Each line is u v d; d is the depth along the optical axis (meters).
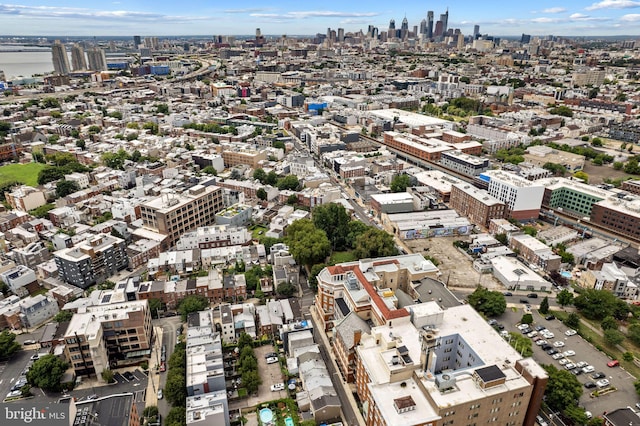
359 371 176.38
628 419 162.38
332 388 179.75
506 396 149.75
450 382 149.12
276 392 188.12
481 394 147.75
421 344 175.25
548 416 172.25
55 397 185.75
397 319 191.12
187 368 180.50
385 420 141.38
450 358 193.25
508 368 160.50
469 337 186.12
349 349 185.38
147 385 192.12
